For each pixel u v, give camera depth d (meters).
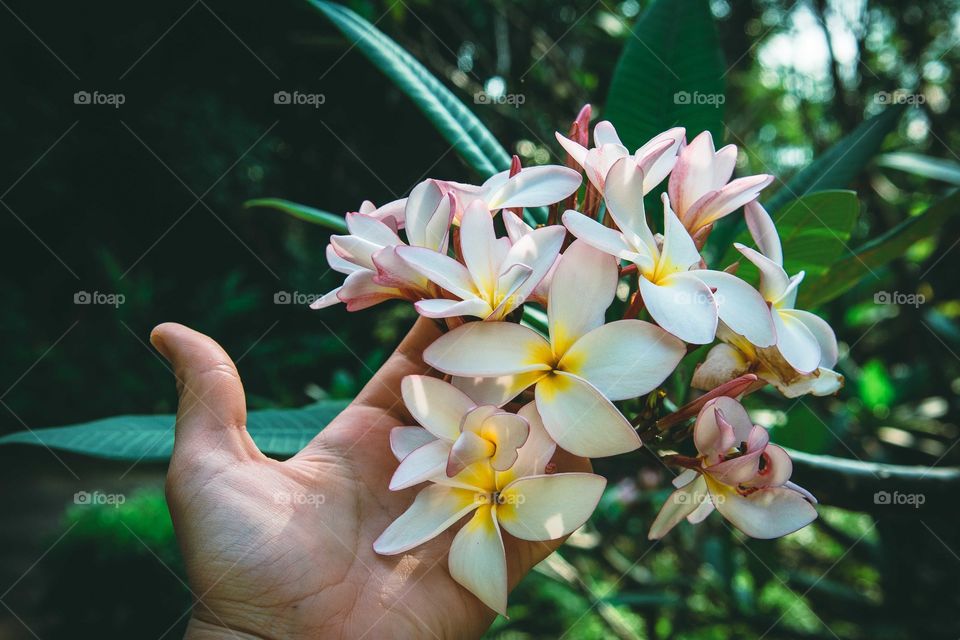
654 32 0.37
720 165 0.29
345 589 0.31
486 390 0.27
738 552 0.72
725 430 0.26
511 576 0.32
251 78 1.38
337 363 1.04
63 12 1.35
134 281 1.32
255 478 0.31
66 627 0.94
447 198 0.28
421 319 0.36
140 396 1.21
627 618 0.85
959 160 0.85
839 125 0.69
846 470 0.37
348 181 1.22
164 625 0.95
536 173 0.28
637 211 0.26
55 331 1.42
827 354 0.27
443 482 0.27
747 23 0.91
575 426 0.25
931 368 0.72
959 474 0.37
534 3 0.86
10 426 1.26
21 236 1.40
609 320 0.33
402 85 0.38
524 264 0.26
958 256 0.74
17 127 1.35
